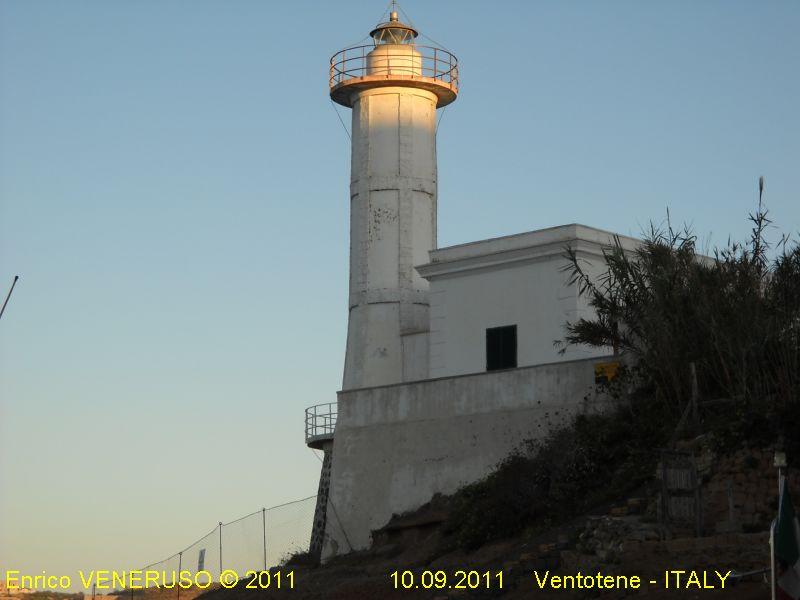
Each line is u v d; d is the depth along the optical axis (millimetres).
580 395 41406
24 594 55438
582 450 38062
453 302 48094
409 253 52594
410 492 44875
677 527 31438
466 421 43969
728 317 36312
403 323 51844
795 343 35250
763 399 34688
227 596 44906
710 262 46344
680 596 28047
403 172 53219
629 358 40312
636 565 29828
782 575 23156
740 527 32031
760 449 33156
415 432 45250
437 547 40062
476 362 47062
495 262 47000
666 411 37312
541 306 45781
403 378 51312
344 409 47469
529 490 38094
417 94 54094
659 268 38969
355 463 46594
